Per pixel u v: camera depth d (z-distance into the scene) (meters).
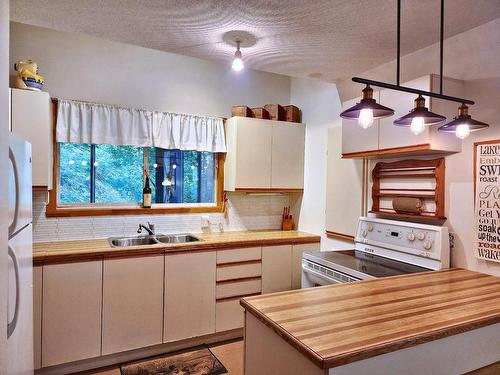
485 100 1.99
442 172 2.22
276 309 1.44
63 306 2.44
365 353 1.09
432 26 1.97
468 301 1.55
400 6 1.69
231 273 3.06
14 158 1.36
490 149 1.97
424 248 2.22
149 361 2.71
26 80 2.48
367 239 2.68
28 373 1.64
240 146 3.39
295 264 3.35
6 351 1.08
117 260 2.61
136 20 1.91
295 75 2.84
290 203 3.96
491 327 1.43
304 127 3.72
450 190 2.19
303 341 1.14
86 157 3.08
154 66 3.27
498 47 1.92
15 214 1.36
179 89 3.38
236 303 3.08
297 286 3.36
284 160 3.62
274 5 1.71
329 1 1.67
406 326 1.27
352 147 2.61
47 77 2.85
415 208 2.33
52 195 2.89
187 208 3.45
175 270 2.82
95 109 2.98
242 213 3.74
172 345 2.89
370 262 2.39
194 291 2.90
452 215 2.18
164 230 3.35
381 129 2.34
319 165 3.49
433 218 2.26
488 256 1.98
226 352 2.88
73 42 2.94
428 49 2.25
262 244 3.20
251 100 3.78
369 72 2.70
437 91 2.02
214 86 3.56
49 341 2.40
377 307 1.47
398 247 2.40
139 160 3.30
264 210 3.86
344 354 1.06
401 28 1.98
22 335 1.50
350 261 2.41
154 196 3.38
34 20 1.92
